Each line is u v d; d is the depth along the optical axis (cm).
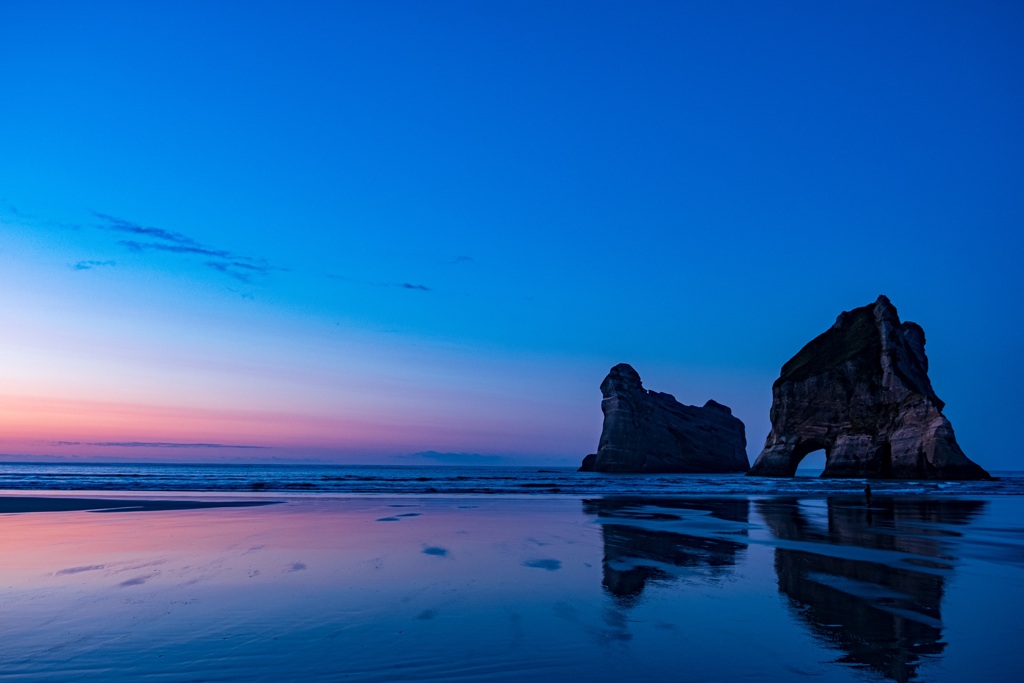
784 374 9919
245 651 699
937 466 7312
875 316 9200
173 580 1094
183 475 6781
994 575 1223
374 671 639
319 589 1027
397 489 4238
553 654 700
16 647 710
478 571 1196
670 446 12825
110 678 615
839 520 2331
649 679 627
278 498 3181
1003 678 645
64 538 1622
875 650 733
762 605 948
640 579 1138
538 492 4191
